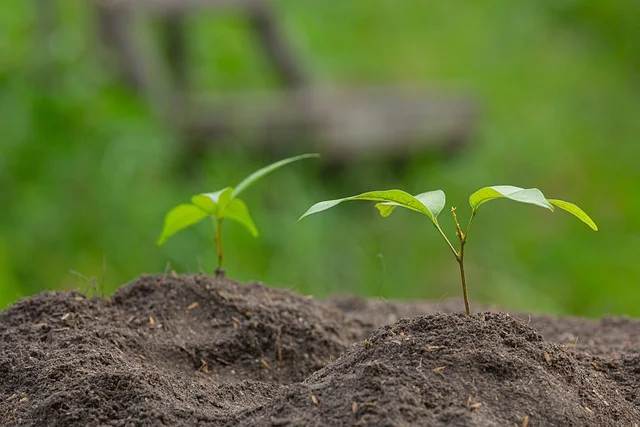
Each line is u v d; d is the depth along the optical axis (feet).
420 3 41.88
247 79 31.76
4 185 23.72
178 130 25.00
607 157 36.55
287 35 30.63
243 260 24.34
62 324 10.36
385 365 7.88
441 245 29.04
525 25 42.42
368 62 36.83
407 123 27.91
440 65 37.65
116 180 24.29
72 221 23.65
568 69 40.83
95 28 25.57
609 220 33.68
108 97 25.61
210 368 10.33
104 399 8.63
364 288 26.35
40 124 24.50
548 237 32.22
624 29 43.98
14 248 22.75
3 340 10.09
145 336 10.44
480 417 7.50
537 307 28.48
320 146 26.50
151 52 26.78
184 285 11.41
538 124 36.35
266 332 10.84
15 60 25.81
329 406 7.64
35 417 8.55
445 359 8.10
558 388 8.11
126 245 23.80
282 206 25.77
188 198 25.14
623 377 9.50
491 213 31.27
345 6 40.27
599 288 30.45
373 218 28.19
